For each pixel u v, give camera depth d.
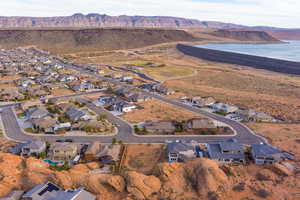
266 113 85.06
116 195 38.78
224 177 41.00
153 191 38.81
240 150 53.12
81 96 103.31
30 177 42.25
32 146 54.56
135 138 64.06
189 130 68.56
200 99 93.62
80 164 49.75
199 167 42.09
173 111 85.50
